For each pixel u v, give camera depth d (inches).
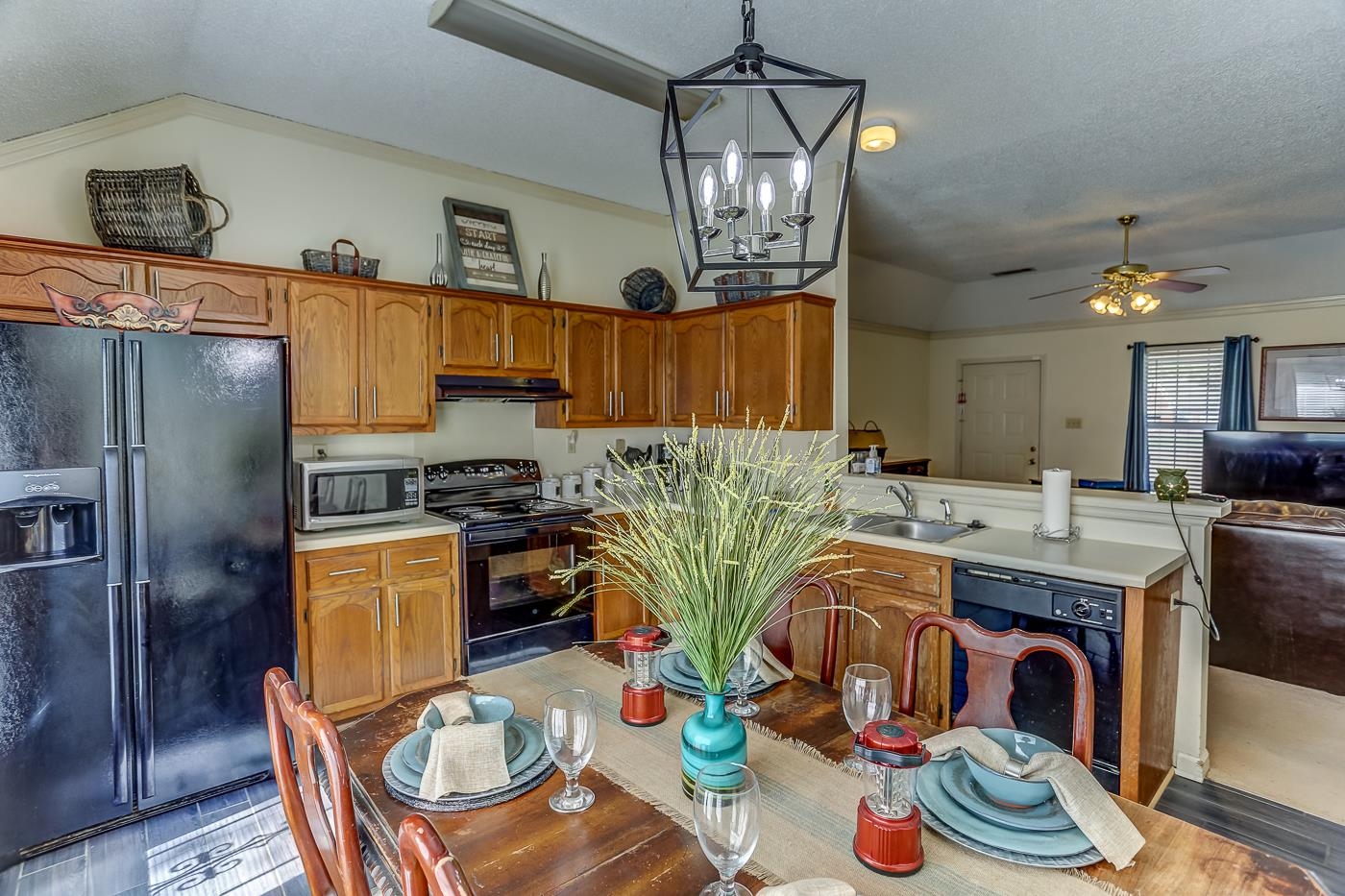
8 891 77.2
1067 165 146.0
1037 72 103.6
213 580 94.5
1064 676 92.9
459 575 126.3
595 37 93.7
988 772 44.9
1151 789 92.0
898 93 110.5
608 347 160.9
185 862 82.4
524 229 158.6
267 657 99.6
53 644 83.4
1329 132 127.6
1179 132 127.8
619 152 138.9
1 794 80.7
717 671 47.4
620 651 77.1
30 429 81.0
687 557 46.4
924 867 39.5
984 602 100.1
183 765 93.0
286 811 48.4
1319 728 115.9
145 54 94.3
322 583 110.4
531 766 50.3
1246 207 178.7
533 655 135.9
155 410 89.2
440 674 124.2
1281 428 222.5
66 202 105.3
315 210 129.5
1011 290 275.9
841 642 118.6
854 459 152.0
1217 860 39.9
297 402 116.9
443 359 134.3
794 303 140.3
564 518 139.9
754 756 53.2
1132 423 253.8
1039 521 117.6
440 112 120.3
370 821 45.6
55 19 77.7
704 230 55.1
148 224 102.9
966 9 86.7
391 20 91.4
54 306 84.0
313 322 118.3
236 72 105.7
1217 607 141.0
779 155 57.9
